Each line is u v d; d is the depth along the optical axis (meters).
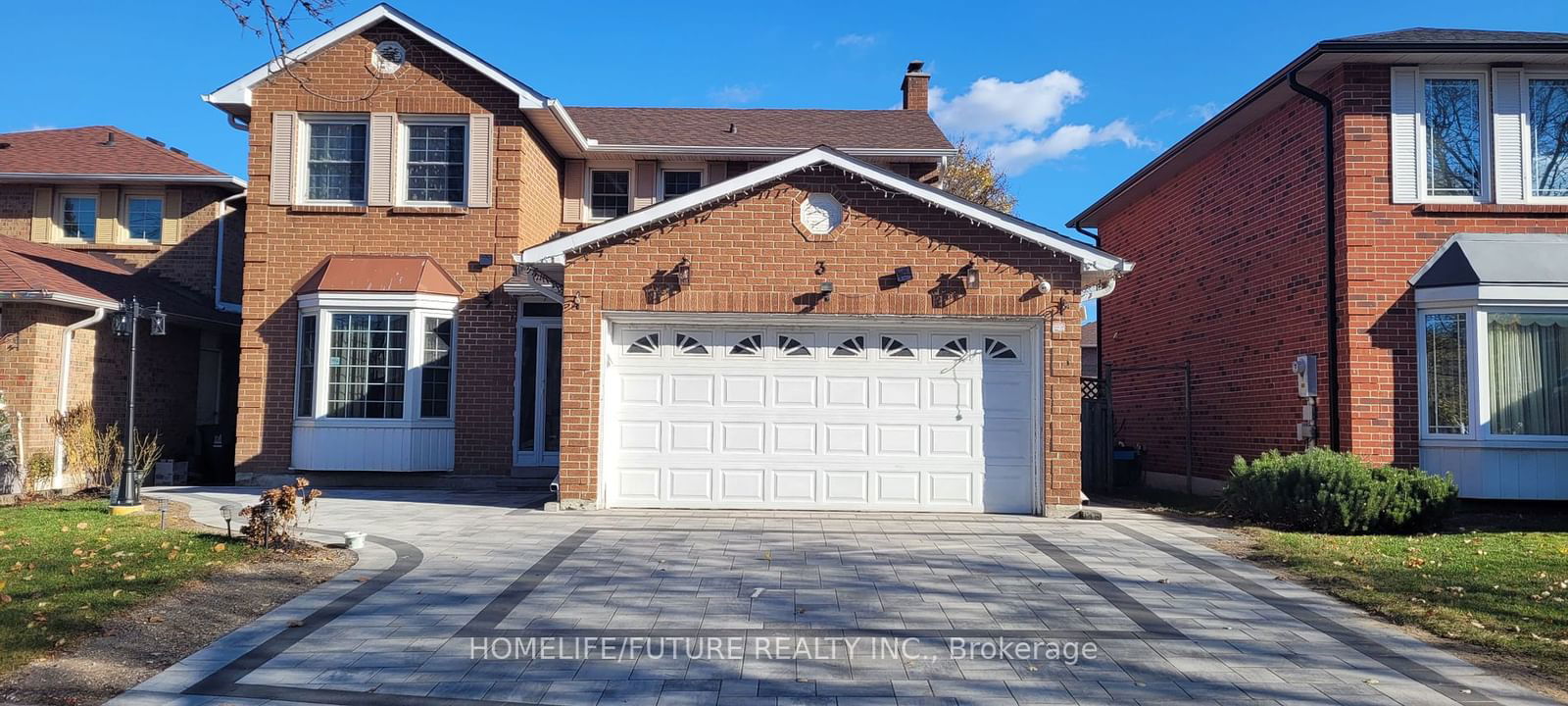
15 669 5.47
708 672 5.66
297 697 5.21
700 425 12.02
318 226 15.30
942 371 12.03
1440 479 10.74
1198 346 16.64
